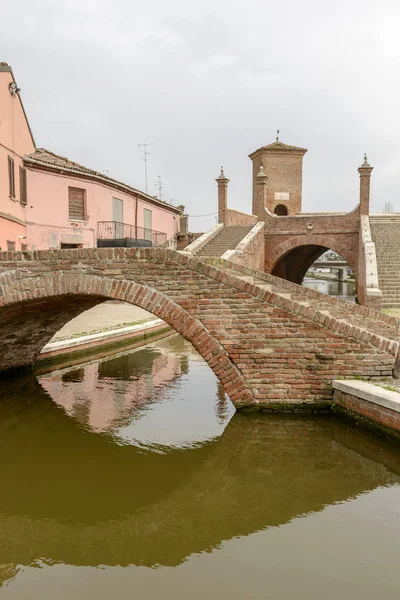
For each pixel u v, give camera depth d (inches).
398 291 812.0
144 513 227.5
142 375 510.6
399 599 164.1
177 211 1651.1
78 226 1040.2
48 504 236.7
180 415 368.8
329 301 493.7
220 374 332.2
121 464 283.6
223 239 1230.3
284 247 1262.3
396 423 273.7
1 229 781.9
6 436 333.4
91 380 489.1
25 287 345.7
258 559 187.9
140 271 333.7
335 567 181.8
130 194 1270.9
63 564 189.3
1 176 779.4
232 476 261.4
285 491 242.7
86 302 443.8
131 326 721.0
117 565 187.3
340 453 285.7
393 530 205.5
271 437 307.6
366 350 321.1
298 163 1660.9
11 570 185.3
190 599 166.2
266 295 324.8
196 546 199.0
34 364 517.7
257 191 1286.9
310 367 325.1
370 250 886.4
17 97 842.8
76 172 1010.7
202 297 328.8
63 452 304.2
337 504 229.1
